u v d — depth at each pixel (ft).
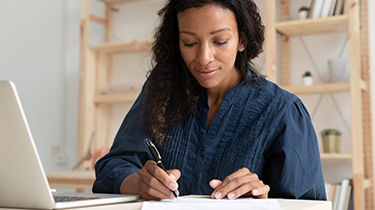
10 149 2.21
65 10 12.00
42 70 11.53
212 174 3.66
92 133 10.56
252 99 3.76
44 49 11.62
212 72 3.44
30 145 2.15
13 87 2.08
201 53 3.34
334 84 8.19
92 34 11.18
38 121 11.32
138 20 11.10
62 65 11.89
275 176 3.49
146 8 11.02
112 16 11.41
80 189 10.96
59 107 11.79
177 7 3.45
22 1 11.19
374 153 8.44
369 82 8.52
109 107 11.09
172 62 3.98
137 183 3.17
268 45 8.52
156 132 3.79
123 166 3.56
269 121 3.62
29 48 11.27
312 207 2.57
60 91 11.83
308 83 8.71
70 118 11.74
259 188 2.92
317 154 3.56
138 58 10.89
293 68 9.38
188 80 3.87
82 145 10.38
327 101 9.00
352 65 7.84
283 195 3.42
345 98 8.86
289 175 3.42
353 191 7.84
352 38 7.89
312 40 9.26
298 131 3.56
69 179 8.15
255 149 3.59
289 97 3.72
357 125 7.74
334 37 9.08
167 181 2.75
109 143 11.05
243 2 3.51
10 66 10.80
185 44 3.45
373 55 8.64
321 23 8.41
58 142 11.71
